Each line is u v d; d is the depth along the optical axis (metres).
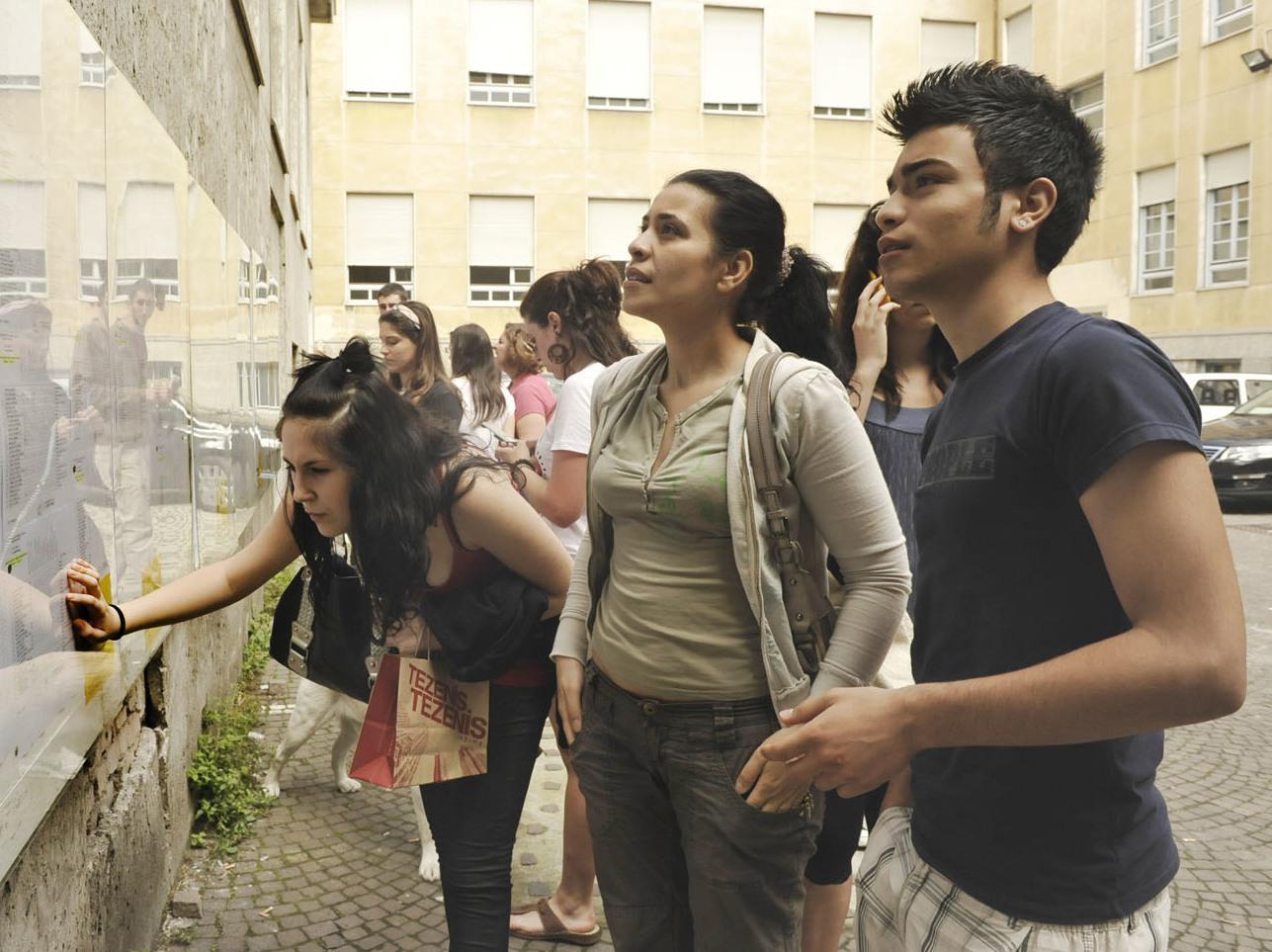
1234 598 1.05
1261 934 3.20
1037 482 1.25
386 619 2.12
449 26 21.94
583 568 2.15
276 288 8.95
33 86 1.62
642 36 22.64
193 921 3.12
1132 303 21.66
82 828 2.16
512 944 3.02
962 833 1.35
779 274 1.93
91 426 1.95
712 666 1.79
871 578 1.78
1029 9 23.84
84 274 1.92
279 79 9.38
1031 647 1.27
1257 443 13.45
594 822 1.99
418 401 3.77
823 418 1.74
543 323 3.10
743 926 1.81
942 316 1.40
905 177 1.36
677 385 1.91
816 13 23.30
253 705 5.06
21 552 1.51
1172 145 20.59
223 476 4.47
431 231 22.12
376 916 3.18
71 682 1.83
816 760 1.16
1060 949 1.28
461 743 2.20
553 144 22.42
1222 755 4.84
